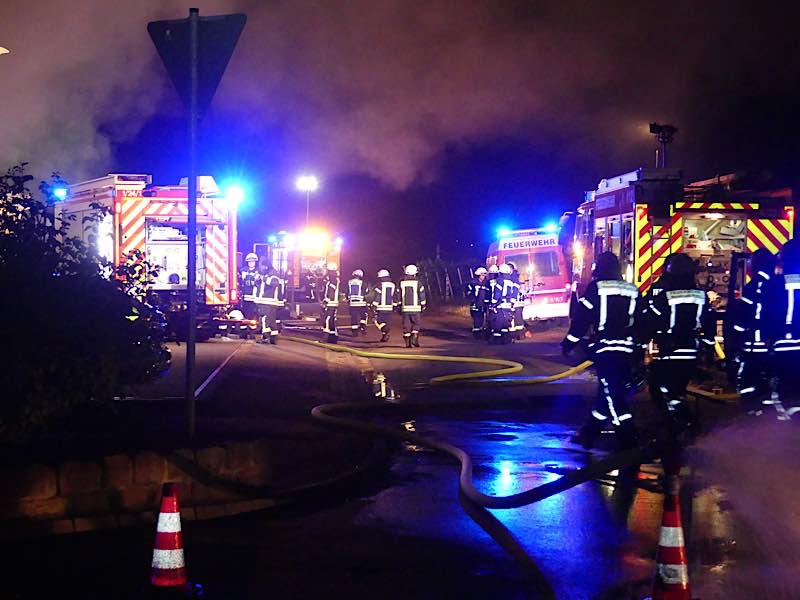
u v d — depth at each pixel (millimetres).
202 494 6773
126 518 6359
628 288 8570
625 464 6617
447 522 6535
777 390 10797
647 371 9250
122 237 18844
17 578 5246
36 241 7164
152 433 7785
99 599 4910
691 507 6910
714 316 9086
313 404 11547
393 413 11562
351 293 23609
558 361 17750
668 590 4492
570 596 5031
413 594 5020
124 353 7348
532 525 6441
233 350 17719
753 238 15961
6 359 6516
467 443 9617
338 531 6293
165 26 7164
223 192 19484
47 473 6234
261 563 5559
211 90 7188
